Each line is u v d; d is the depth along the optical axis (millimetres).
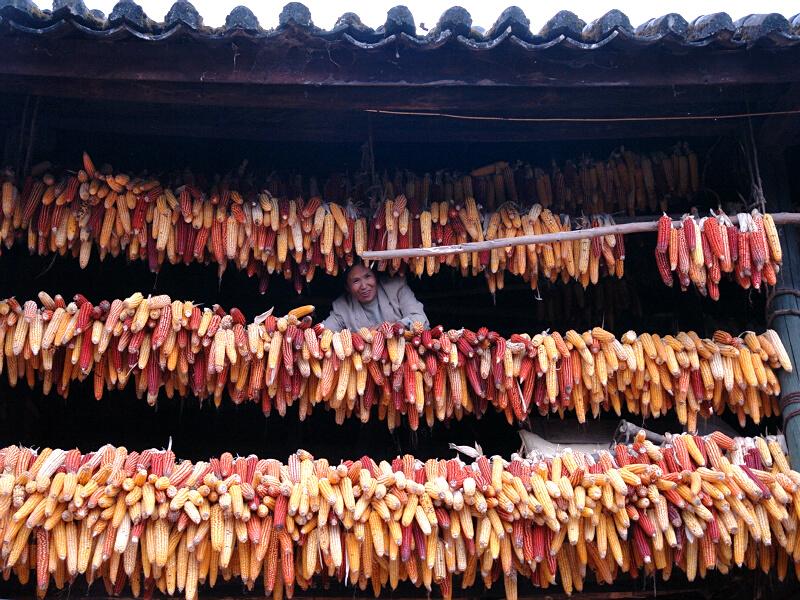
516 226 6328
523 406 5844
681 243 5945
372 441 7980
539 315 8008
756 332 7383
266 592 5434
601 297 7828
